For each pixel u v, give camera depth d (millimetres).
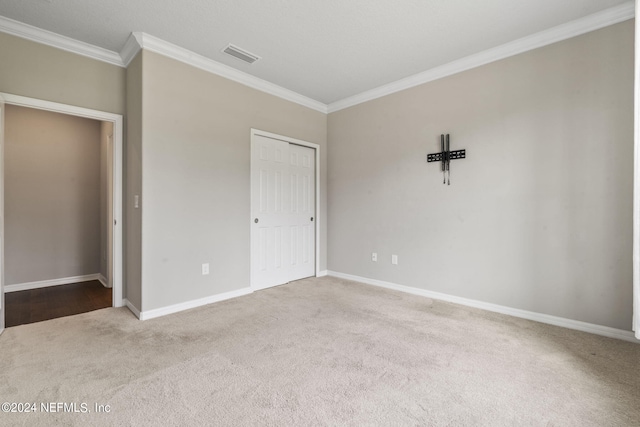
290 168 4156
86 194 4348
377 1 2273
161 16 2445
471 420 1490
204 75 3189
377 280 3990
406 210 3688
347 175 4332
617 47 2379
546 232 2719
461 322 2727
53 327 2588
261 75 3551
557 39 2633
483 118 3070
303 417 1505
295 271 4250
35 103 2611
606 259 2449
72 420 1470
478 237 3113
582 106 2537
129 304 3061
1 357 2061
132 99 2949
